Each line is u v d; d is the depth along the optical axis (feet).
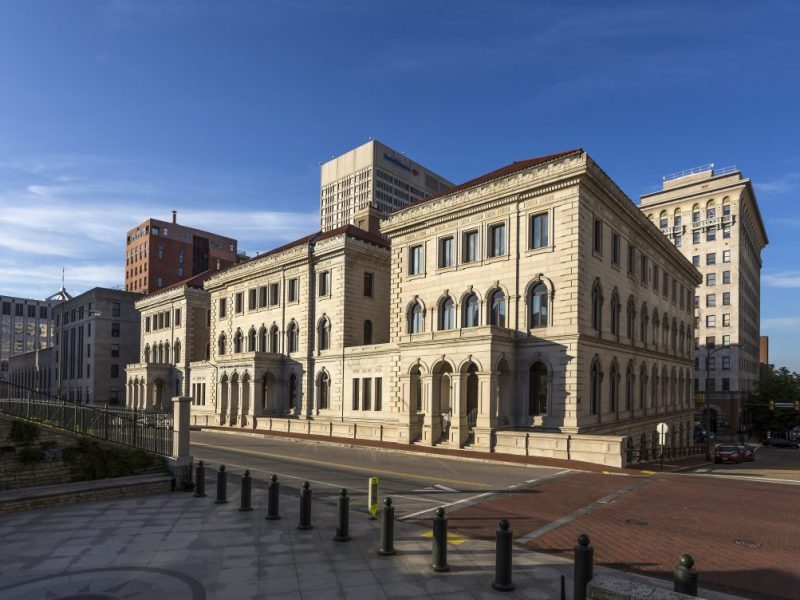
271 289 183.42
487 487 65.00
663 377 160.97
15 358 434.30
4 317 492.54
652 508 53.67
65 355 325.01
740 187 296.71
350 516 47.44
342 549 38.04
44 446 53.62
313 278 169.68
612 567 35.40
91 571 33.68
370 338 165.48
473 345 104.78
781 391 275.18
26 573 33.32
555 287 107.14
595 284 112.16
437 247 129.49
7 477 51.06
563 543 40.57
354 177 603.26
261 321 184.96
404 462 88.02
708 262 305.12
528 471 79.46
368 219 187.42
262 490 59.26
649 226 141.38
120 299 301.63
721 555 38.14
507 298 114.11
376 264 168.86
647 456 120.78
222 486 52.31
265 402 172.35
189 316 230.48
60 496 50.70
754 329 356.38
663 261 163.02
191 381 212.43
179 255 403.13
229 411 171.53
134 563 35.12
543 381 109.29
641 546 40.14
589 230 109.09
